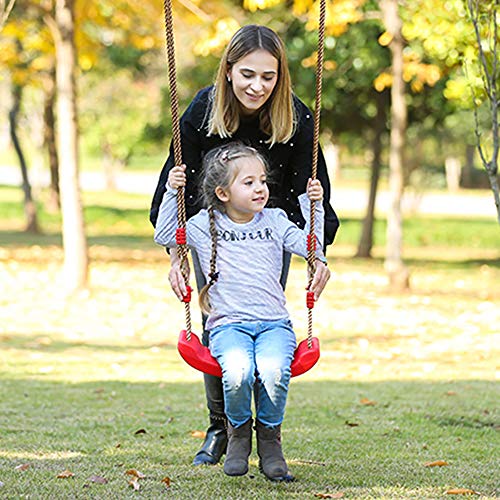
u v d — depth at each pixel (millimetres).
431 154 70312
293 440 11688
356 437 11945
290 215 9297
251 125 9094
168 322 23375
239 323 8625
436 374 17250
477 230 58719
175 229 8961
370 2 32812
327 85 36875
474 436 12227
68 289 28109
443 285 33312
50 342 20328
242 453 8680
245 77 8570
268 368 8359
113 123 77438
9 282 30609
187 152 9227
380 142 42875
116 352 19328
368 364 18375
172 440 11656
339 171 124375
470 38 13828
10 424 12578
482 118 41094
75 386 15688
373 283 32750
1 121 78688
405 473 9938
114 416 13227
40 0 27609
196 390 15492
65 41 26984
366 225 43844
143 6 30750
